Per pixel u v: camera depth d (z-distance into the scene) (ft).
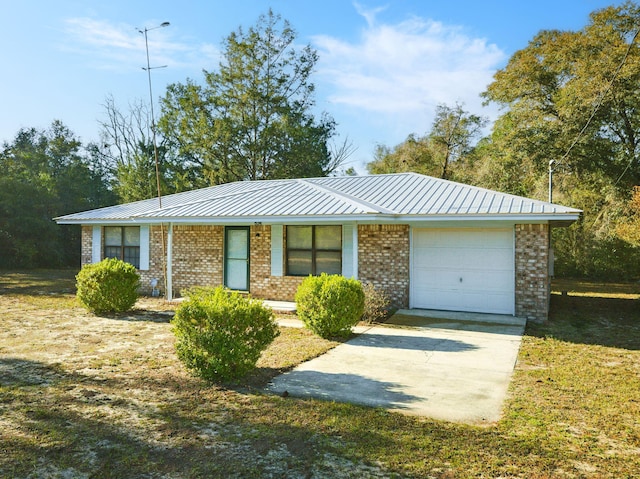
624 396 19.11
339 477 12.35
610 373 22.67
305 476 12.42
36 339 29.81
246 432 15.25
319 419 16.40
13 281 71.82
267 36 120.06
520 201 39.17
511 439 14.74
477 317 37.78
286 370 22.94
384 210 40.04
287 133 116.06
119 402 18.04
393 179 52.85
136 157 113.91
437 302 41.37
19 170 116.57
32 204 100.94
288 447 14.16
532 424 16.01
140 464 13.03
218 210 45.96
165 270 53.31
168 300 46.98
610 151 79.25
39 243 100.53
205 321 20.76
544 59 86.17
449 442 14.49
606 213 75.15
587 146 77.61
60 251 104.73
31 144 160.15
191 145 115.85
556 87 87.45
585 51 80.64
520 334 31.83
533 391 19.74
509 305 38.86
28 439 14.57
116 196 126.62
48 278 77.10
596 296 56.29
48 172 120.98
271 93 118.73
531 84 86.99
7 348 27.22
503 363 24.39
